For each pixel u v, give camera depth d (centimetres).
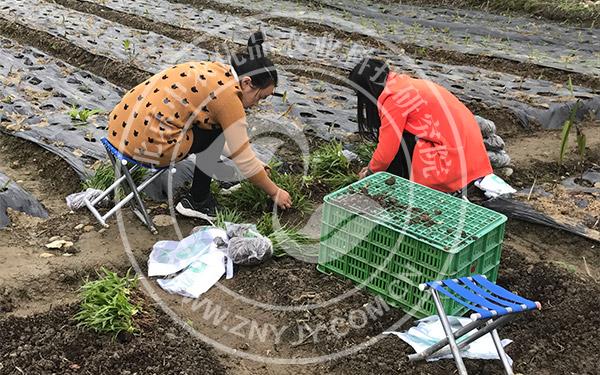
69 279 403
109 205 483
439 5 1130
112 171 501
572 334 371
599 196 536
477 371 342
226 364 348
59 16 995
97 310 358
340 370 344
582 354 357
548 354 355
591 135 667
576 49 900
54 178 536
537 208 512
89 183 500
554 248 472
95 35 902
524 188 549
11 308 375
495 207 509
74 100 675
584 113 711
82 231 454
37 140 576
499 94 734
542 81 783
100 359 335
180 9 1081
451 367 341
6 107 642
